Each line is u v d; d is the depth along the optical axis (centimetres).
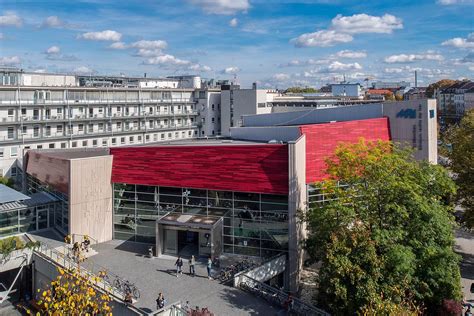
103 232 4694
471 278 4347
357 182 3588
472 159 4541
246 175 4156
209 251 4203
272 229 4128
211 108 12000
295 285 4028
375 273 3016
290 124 6931
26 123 8144
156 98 10975
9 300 4025
